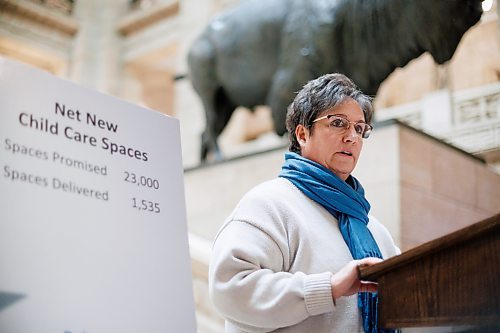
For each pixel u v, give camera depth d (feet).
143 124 7.41
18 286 6.17
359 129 9.07
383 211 19.06
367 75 21.98
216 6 42.16
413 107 31.76
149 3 48.21
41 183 6.48
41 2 46.93
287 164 9.20
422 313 6.58
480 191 21.53
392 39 21.24
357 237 8.58
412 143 19.81
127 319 6.73
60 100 6.77
